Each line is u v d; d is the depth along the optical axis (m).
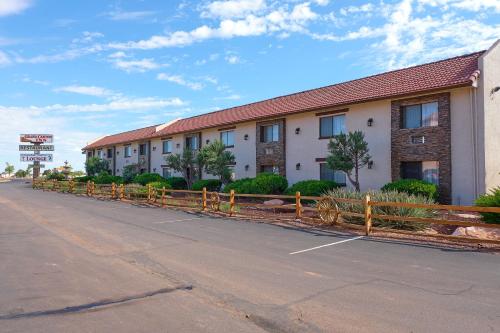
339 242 10.66
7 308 5.73
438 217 14.04
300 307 5.70
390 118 19.19
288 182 24.08
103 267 8.11
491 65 16.89
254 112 27.67
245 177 27.53
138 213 18.50
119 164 46.75
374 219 12.65
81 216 17.28
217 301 6.00
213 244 10.53
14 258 8.97
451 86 16.53
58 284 6.91
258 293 6.36
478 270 7.63
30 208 21.12
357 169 18.75
